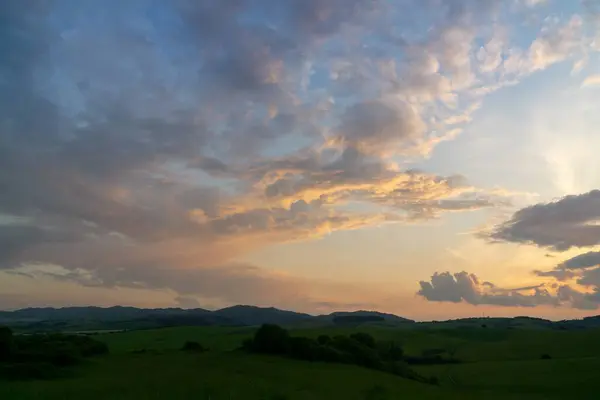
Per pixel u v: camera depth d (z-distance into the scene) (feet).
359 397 150.71
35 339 213.66
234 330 447.42
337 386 166.61
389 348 277.23
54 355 185.47
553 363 276.82
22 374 158.71
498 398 172.55
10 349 180.86
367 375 197.47
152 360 203.82
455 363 324.19
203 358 214.07
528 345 396.37
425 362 335.47
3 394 130.00
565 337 427.74
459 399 163.02
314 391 152.46
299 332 445.78
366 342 271.08
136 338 384.88
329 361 226.17
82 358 195.52
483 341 431.02
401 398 155.63
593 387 198.80
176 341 361.51
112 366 185.98
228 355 224.94
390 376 204.23
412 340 431.84
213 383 152.97
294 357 227.20
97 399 125.18
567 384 208.03
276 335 236.43
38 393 131.85
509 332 480.64
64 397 126.93
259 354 229.66
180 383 150.71
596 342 390.42
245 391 143.23
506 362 300.61
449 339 440.45
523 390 198.80
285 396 140.46
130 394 132.16
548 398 177.27
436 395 168.14
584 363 268.41
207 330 451.53
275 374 181.47
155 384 147.95
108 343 352.90
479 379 236.02
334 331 462.60
